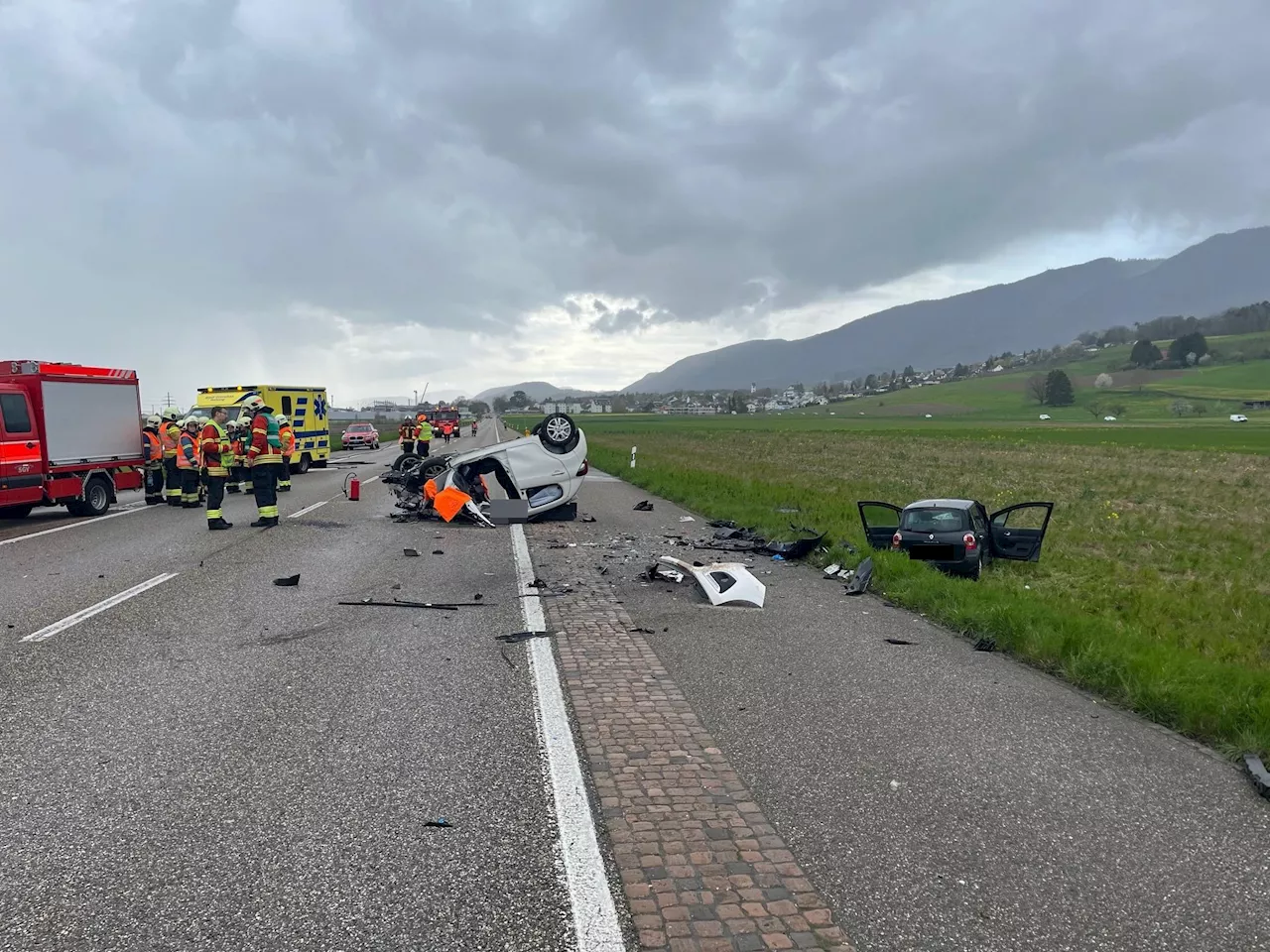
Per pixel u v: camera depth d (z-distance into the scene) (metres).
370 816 3.90
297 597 8.76
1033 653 6.74
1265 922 3.19
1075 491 26.44
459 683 5.91
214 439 13.95
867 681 6.14
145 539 12.90
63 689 5.71
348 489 19.36
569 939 2.98
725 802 4.11
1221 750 4.96
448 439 61.44
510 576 10.05
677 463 35.53
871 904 3.25
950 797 4.22
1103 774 4.55
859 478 30.16
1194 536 16.62
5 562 10.80
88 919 3.09
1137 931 3.11
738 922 3.11
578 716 5.32
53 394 15.43
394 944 2.95
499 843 3.66
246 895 3.24
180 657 6.49
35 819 3.87
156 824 3.81
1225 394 190.88
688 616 8.17
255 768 4.44
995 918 3.17
